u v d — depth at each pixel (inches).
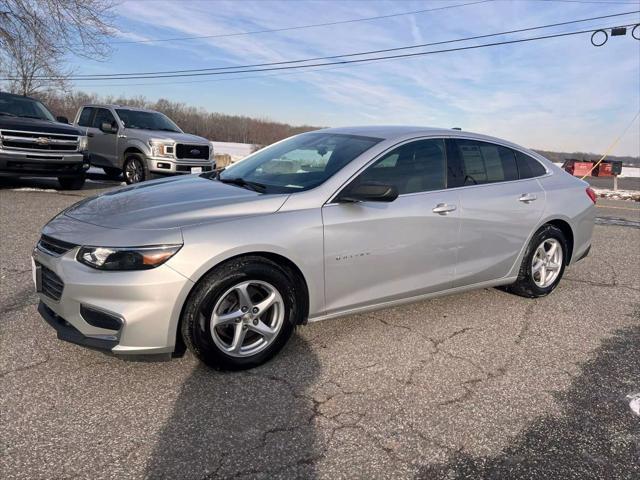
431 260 152.6
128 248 109.8
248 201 127.0
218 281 115.6
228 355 121.5
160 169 451.5
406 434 103.0
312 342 143.4
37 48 597.9
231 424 103.4
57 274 114.6
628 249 291.3
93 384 116.0
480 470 93.3
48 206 333.4
